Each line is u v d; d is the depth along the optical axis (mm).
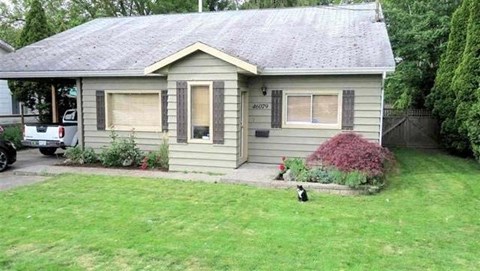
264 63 9492
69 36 14203
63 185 8062
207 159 9414
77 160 10578
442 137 13070
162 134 10656
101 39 13352
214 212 6129
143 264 4180
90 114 11203
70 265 4164
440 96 12578
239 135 9438
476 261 4336
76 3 24469
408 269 4105
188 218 5812
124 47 12164
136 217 5852
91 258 4344
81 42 13195
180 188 7777
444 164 10656
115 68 10266
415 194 7387
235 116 9086
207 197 7074
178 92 9383
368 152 7785
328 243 4816
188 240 4883
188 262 4227
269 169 9383
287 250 4574
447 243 4891
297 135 9945
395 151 13461
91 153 10609
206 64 9117
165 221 5664
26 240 4891
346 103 9461
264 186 7930
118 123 11133
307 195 7184
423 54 15227
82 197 7074
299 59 9539
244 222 5633
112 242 4809
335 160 7859
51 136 11227
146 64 10297
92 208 6348
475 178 8812
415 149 14062
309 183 7762
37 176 9141
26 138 11469
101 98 11047
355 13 13336
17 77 11062
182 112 9414
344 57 9320
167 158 9922
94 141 11258
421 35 14812
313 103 9781
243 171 9086
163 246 4680
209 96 9234
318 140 9781
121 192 7449
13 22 23906
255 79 10102
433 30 14781
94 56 11531
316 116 9820
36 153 13312
